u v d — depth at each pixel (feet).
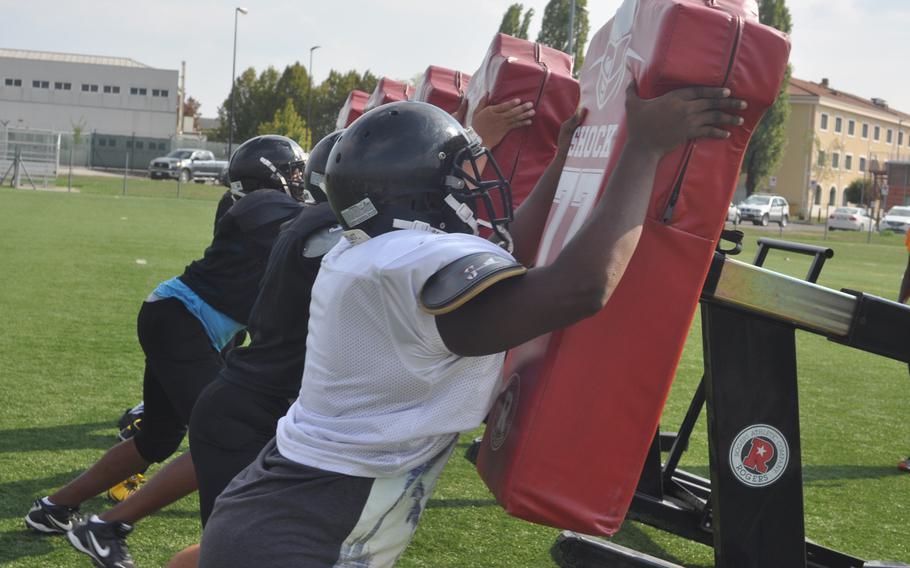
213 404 8.88
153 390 11.73
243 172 11.93
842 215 151.33
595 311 5.94
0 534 12.39
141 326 11.59
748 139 6.60
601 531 6.81
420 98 15.60
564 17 172.24
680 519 12.22
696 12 6.33
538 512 6.77
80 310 29.84
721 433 8.30
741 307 8.10
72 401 19.20
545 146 11.02
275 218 10.93
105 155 188.55
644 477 12.30
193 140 192.85
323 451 6.31
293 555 6.18
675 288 6.68
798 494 8.39
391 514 6.32
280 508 6.28
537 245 8.52
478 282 5.70
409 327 6.02
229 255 11.51
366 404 6.29
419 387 6.17
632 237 6.10
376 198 6.37
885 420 22.66
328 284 6.50
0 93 231.71
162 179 147.84
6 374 21.24
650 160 6.34
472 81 13.76
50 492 14.01
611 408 6.75
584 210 7.20
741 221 146.72
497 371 6.48
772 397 8.30
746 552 8.40
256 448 8.73
